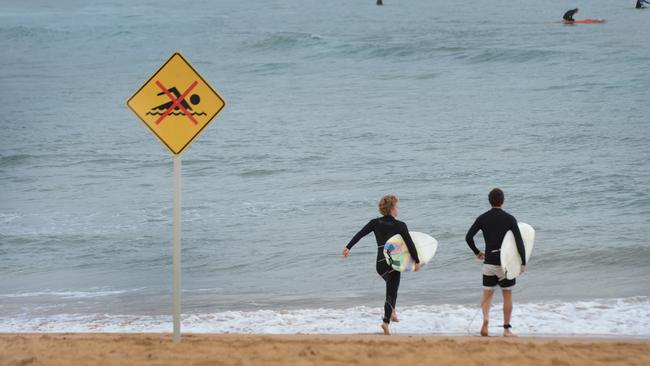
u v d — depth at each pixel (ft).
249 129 399.65
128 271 173.78
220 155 333.42
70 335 107.34
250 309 140.15
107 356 86.02
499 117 406.62
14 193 273.13
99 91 570.46
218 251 190.08
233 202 249.34
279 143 358.43
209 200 253.65
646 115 390.63
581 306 133.08
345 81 577.02
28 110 487.61
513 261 106.73
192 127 87.20
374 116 428.15
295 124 411.34
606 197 237.45
